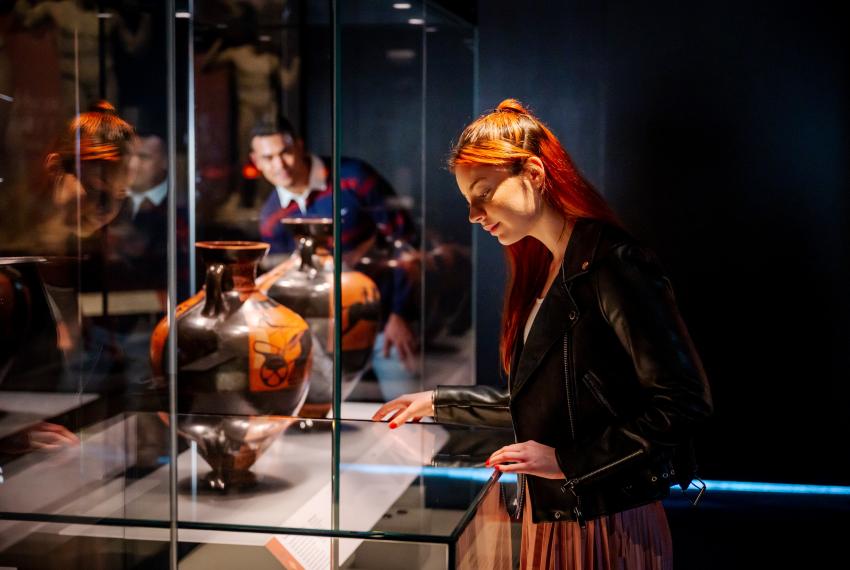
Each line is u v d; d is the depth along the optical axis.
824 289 4.25
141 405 1.16
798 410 4.31
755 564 3.41
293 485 1.39
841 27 4.12
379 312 2.52
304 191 2.15
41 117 1.08
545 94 4.30
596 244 1.52
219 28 2.13
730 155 4.24
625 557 1.61
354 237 2.71
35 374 1.10
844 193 4.19
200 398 1.73
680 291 4.32
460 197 3.32
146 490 1.17
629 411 1.53
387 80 2.80
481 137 1.57
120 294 1.15
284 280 1.93
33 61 1.07
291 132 2.18
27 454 1.10
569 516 1.53
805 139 4.20
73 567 1.14
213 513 1.26
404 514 1.25
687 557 3.48
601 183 4.31
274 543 1.23
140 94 1.15
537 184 1.57
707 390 1.45
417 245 3.05
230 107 2.14
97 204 1.13
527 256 1.69
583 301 1.53
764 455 4.34
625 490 1.49
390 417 1.83
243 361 1.72
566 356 1.54
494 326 4.32
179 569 1.23
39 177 1.08
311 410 1.95
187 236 2.10
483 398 1.79
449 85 3.27
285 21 2.16
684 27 4.20
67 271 1.11
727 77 4.21
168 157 1.15
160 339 1.17
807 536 3.67
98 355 1.15
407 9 2.79
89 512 1.15
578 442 1.49
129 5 1.14
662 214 4.30
